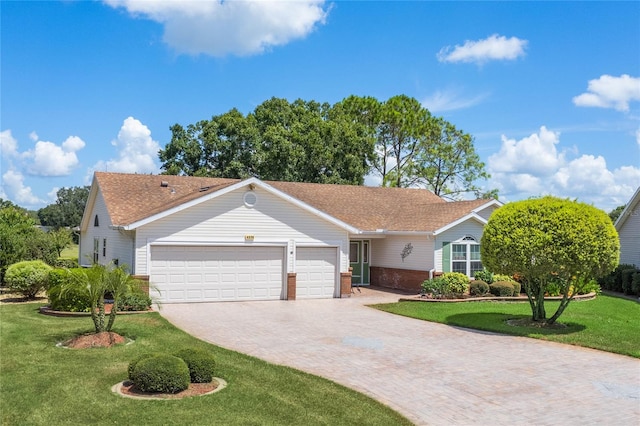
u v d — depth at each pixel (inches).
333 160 1704.0
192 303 861.8
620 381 440.5
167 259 856.3
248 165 1694.1
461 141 1964.8
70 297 695.1
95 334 539.5
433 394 401.7
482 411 366.3
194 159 1738.4
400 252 1119.6
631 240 1239.5
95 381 403.9
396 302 898.1
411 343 580.1
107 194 1011.3
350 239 1192.2
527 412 365.1
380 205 1262.3
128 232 863.1
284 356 511.2
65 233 1228.5
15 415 333.1
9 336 563.5
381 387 417.1
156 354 401.4
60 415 333.1
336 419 340.8
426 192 1413.6
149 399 364.8
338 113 1972.2
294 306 851.4
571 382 436.8
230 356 495.2
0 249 973.8
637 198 1204.5
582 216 644.1
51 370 433.4
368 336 613.9
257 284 915.4
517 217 668.1
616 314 818.8
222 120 1717.5
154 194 1055.6
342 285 974.4
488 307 839.7
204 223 874.1
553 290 954.7
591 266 643.5
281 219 927.0
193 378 401.4
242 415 338.6
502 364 493.7
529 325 681.0
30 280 846.5
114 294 553.3
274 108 1862.7
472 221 1064.2
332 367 473.4
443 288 916.0
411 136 1967.3
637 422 348.5
